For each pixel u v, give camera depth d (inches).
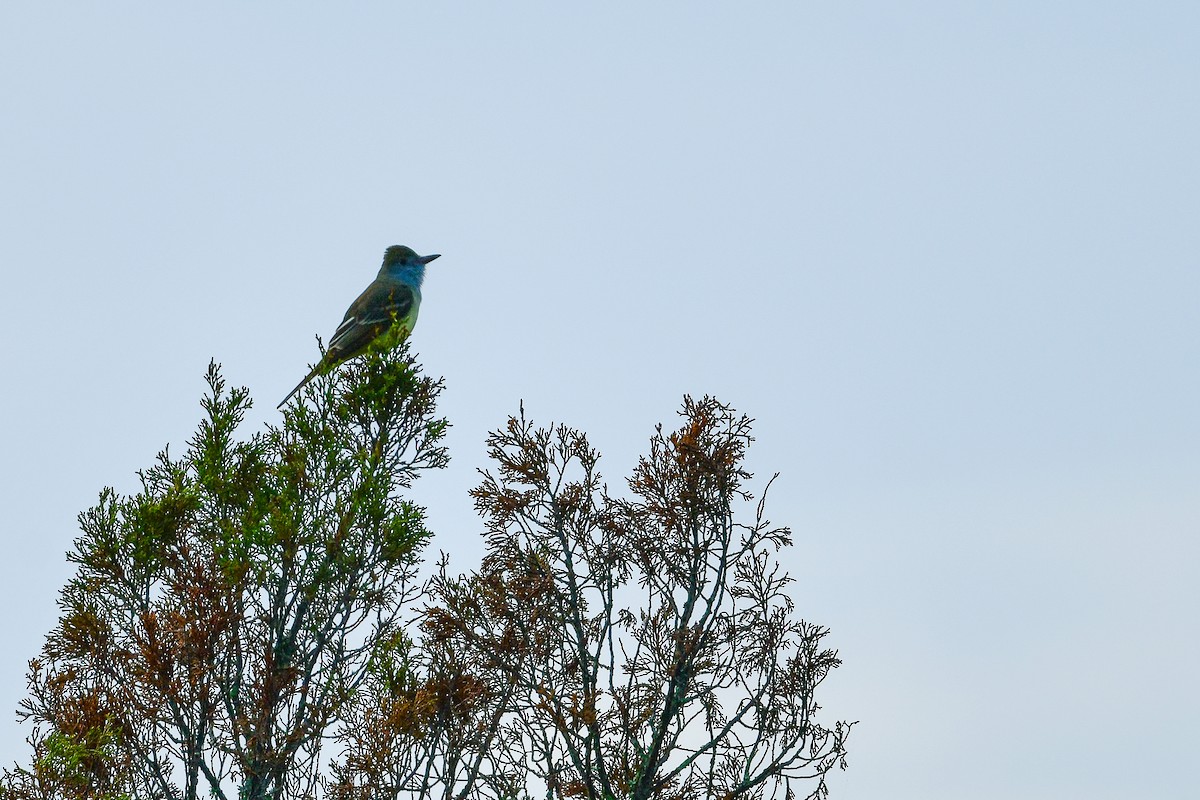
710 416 639.1
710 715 618.5
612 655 618.5
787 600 626.5
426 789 604.4
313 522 628.1
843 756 608.7
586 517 645.9
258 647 607.8
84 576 639.1
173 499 632.4
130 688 611.2
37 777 556.4
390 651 660.7
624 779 611.5
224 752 586.6
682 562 625.0
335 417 665.6
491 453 654.5
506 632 639.1
